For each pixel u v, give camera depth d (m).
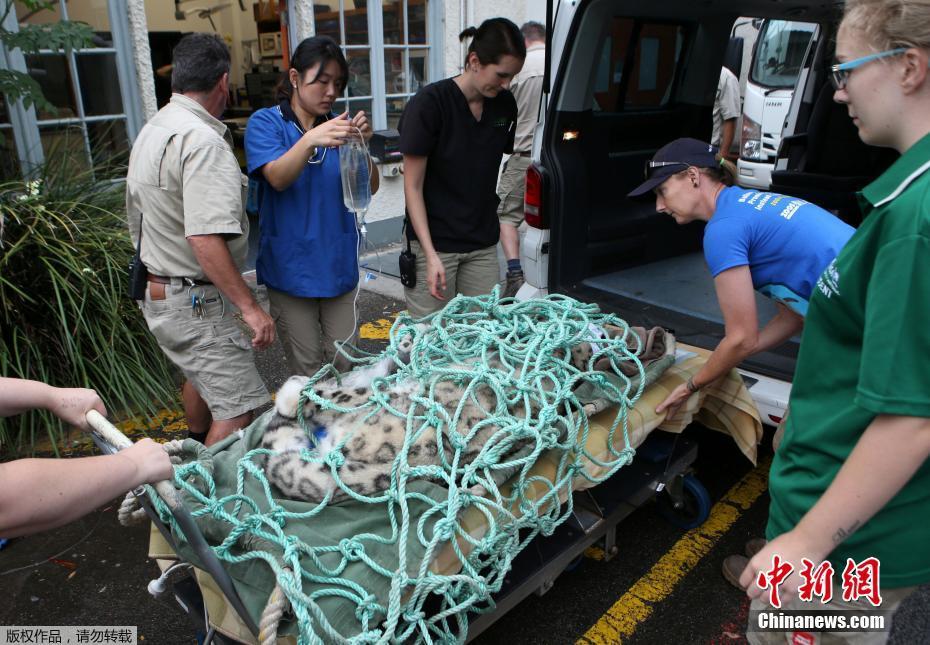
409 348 2.19
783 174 4.98
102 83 4.83
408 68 6.62
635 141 4.17
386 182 6.46
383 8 6.26
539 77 4.82
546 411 1.87
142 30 4.84
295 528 1.65
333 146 2.60
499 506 1.70
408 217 3.22
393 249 6.55
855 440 1.32
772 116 7.27
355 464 1.75
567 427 1.92
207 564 1.44
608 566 2.65
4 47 4.08
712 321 3.43
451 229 3.27
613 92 3.93
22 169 4.36
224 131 2.63
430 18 6.66
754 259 2.09
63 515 1.17
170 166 2.38
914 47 1.13
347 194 2.80
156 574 2.62
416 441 1.79
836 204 4.69
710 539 2.79
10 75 3.66
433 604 1.85
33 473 1.14
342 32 6.02
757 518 2.91
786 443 1.50
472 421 1.87
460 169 3.16
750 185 7.41
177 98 2.52
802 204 2.07
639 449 2.55
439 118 3.03
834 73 1.27
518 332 2.31
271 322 2.61
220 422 2.64
